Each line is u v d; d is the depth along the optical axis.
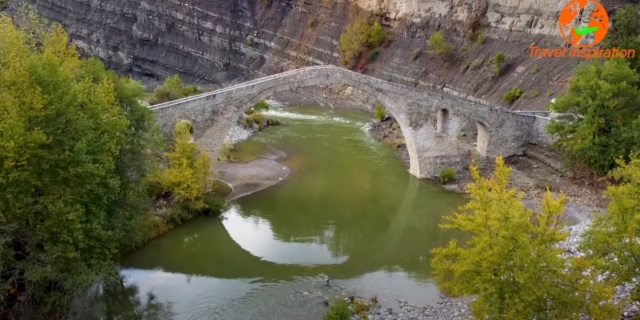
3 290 21.38
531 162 48.94
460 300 29.03
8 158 20.80
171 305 28.75
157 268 33.06
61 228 21.83
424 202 44.84
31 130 21.83
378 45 92.06
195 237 37.47
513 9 73.19
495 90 68.94
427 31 85.75
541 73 63.97
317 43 100.62
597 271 21.94
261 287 30.88
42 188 22.14
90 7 117.38
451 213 42.78
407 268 33.66
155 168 35.06
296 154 57.59
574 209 41.00
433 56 82.44
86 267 23.89
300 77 43.91
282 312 28.00
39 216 22.19
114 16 114.12
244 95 42.50
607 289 19.38
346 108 82.94
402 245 37.16
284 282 31.56
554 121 44.88
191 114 40.75
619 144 41.19
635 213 20.70
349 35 93.25
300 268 33.50
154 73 110.88
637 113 41.69
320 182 49.06
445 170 48.31
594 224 22.45
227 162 52.59
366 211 43.00
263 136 64.62
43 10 121.25
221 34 108.62
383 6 93.06
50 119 22.80
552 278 19.81
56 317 24.00
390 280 31.91
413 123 47.53
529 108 60.12
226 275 32.38
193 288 30.70
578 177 45.34
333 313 26.25
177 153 38.59
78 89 24.31
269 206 43.09
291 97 88.19
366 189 47.59
